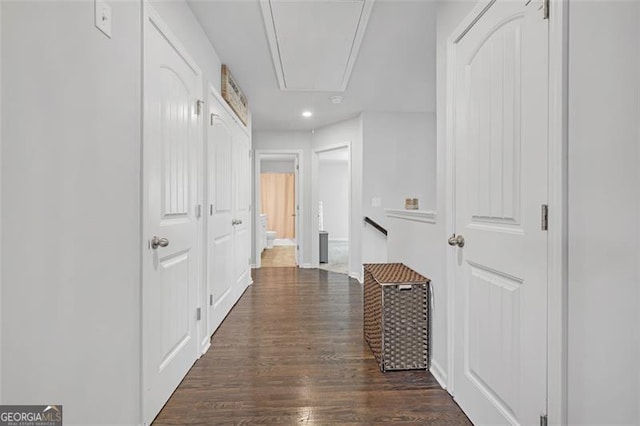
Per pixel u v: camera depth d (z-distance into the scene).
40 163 0.89
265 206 9.68
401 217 2.65
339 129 5.04
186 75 2.01
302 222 5.63
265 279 4.70
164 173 1.68
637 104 0.81
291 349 2.36
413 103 4.16
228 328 2.78
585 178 0.94
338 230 9.84
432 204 4.62
